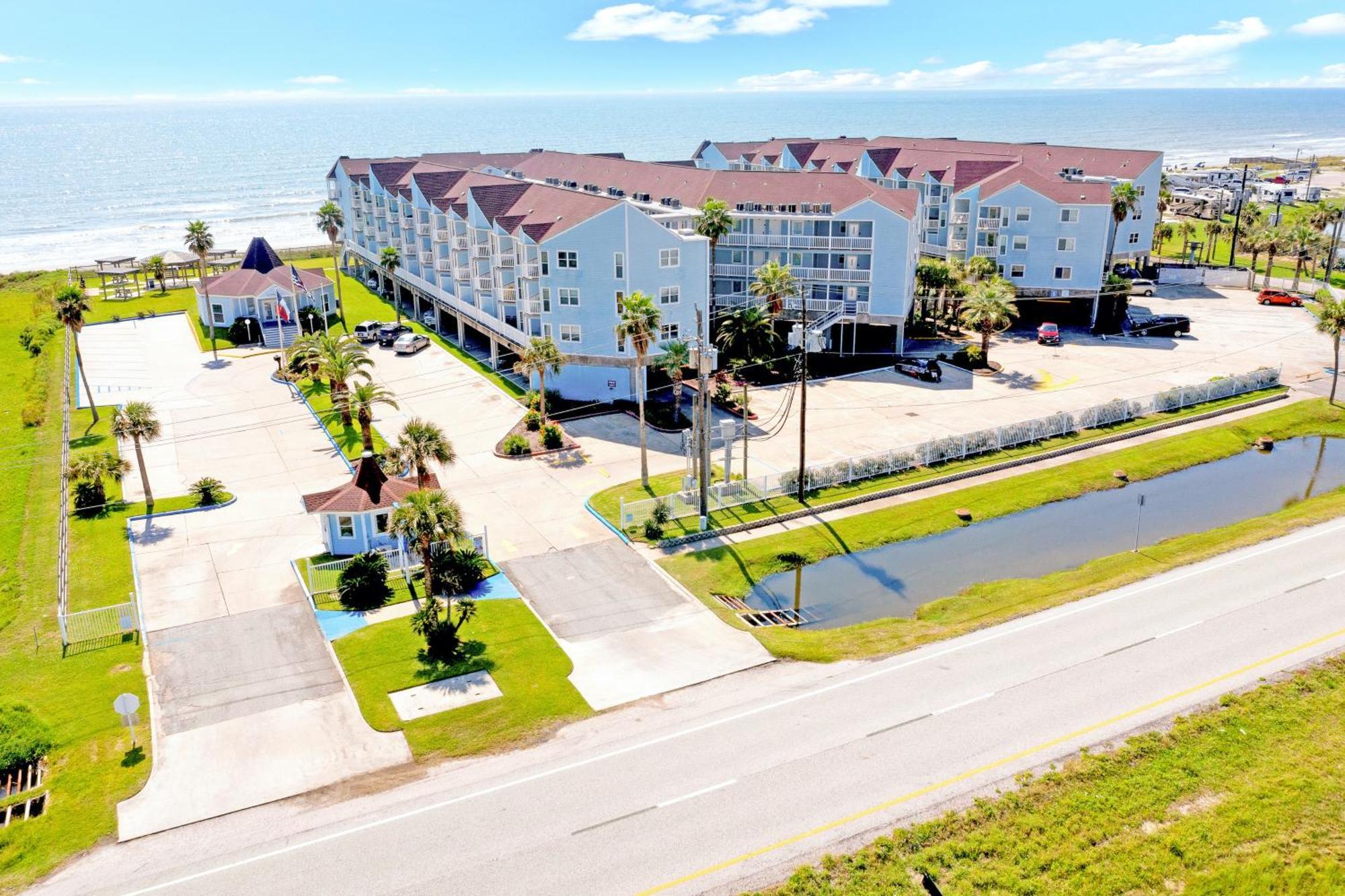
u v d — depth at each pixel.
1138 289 109.19
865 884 26.66
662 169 103.50
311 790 31.23
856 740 33.06
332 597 44.62
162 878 27.41
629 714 35.06
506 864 27.56
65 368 84.56
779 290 77.19
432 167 112.88
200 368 85.00
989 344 89.00
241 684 37.59
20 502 58.56
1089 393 74.62
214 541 51.28
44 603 45.12
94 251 175.12
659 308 71.62
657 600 44.56
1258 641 39.28
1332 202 139.12
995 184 95.00
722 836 28.48
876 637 40.72
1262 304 104.31
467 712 35.28
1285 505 56.84
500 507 55.03
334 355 66.50
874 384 77.56
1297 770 31.61
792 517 54.06
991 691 35.97
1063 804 29.80
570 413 71.31
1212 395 73.81
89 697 36.78
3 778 32.81
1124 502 57.78
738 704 35.56
